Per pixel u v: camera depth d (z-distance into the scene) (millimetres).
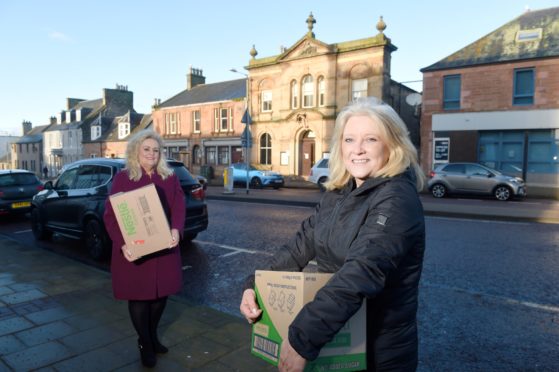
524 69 18266
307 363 1346
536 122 18078
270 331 1521
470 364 3211
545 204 13820
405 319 1478
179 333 3600
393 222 1388
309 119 25297
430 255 6543
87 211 6641
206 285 5223
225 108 31531
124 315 4000
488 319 4059
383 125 1595
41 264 5918
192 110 33812
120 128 43875
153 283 2977
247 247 7277
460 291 4855
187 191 7203
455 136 19984
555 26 18750
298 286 1420
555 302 4484
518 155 18781
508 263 6043
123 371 2953
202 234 8500
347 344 1406
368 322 1477
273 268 1841
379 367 1482
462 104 19719
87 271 5570
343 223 1572
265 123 27953
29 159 60531
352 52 23703
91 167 7074
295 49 25875
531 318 4070
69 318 3922
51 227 7715
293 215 11102
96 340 3453
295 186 22984
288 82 26375
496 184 15383
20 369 2969
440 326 3912
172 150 35844
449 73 19969
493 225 9453
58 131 52844
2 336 3523
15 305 4266
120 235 2945
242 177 23375
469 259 6281
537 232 8484
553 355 3336
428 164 20734
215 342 3430
